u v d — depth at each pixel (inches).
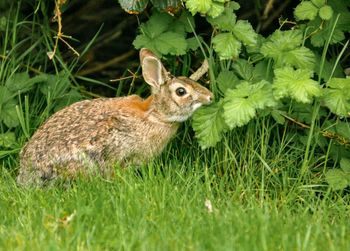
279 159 428.8
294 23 452.1
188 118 426.6
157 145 423.8
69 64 518.3
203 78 457.7
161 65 415.5
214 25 426.9
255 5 500.1
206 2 410.3
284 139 434.6
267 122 430.3
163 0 430.0
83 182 396.2
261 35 473.4
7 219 351.3
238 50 421.4
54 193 387.9
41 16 503.2
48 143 416.2
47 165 414.6
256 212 341.4
